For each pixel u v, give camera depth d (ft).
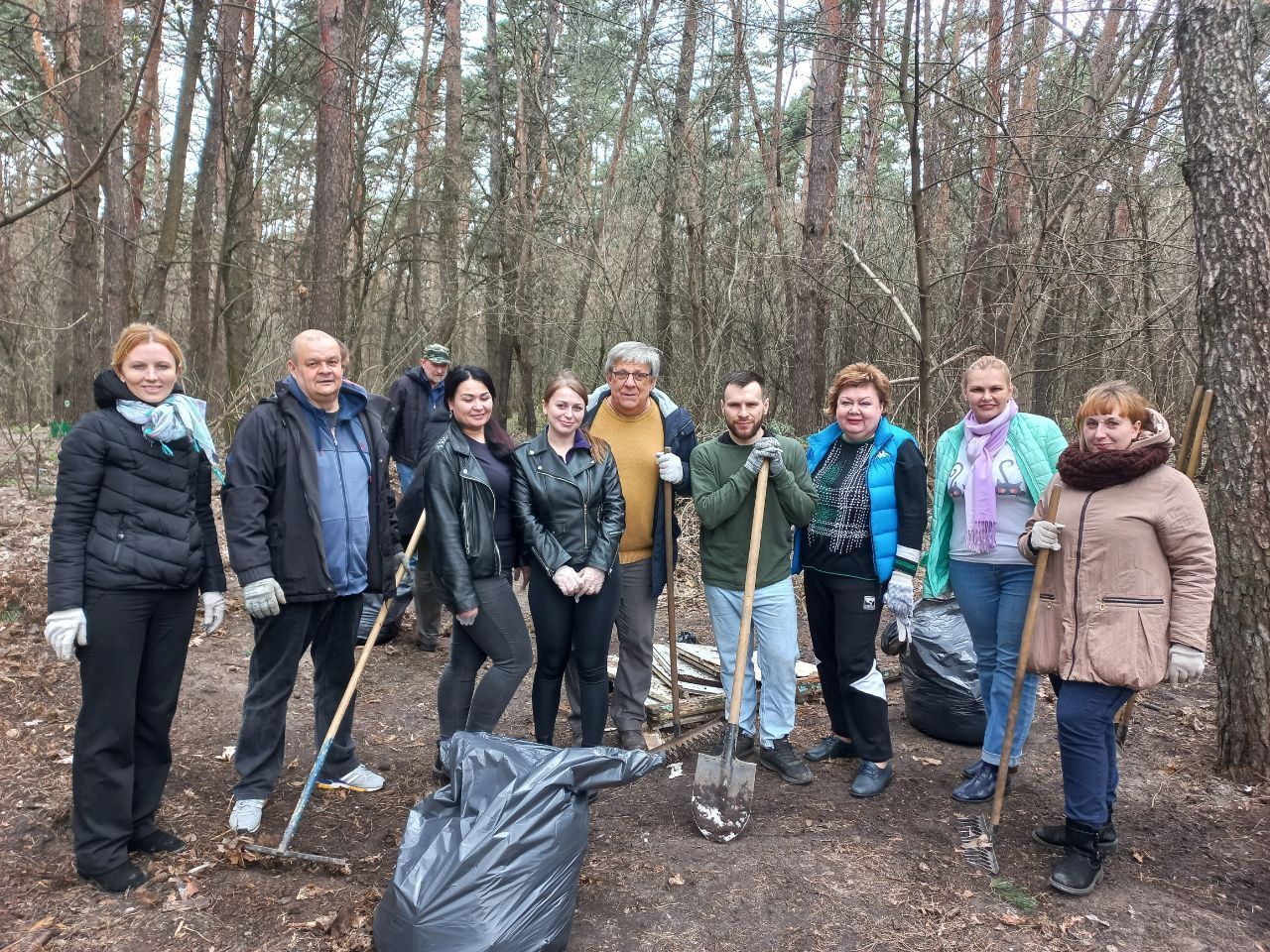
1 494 28.37
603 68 45.32
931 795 12.02
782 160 45.21
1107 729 9.66
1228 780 12.26
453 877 7.88
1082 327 35.12
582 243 41.86
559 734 14.07
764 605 12.20
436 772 12.34
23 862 9.77
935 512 12.37
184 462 9.41
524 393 50.88
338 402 10.96
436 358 17.90
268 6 38.42
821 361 33.76
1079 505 9.77
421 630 17.71
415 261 47.32
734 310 37.91
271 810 11.34
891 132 51.78
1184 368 35.35
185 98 38.19
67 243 32.53
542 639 11.69
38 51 38.42
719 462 12.36
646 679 13.32
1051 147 27.45
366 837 10.78
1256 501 12.01
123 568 8.87
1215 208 12.20
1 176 38.09
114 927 8.69
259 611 9.86
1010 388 11.66
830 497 12.08
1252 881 9.94
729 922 8.98
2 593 18.26
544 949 8.02
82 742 9.13
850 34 29.48
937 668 13.71
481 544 11.07
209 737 13.47
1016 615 11.41
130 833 9.51
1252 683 12.10
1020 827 11.10
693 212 37.04
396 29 42.57
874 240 35.55
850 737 12.17
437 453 11.09
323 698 11.83
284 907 9.12
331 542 10.73
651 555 13.05
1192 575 9.25
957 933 8.82
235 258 45.14
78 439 8.80
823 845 10.46
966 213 36.06
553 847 8.35
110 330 32.60
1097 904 9.37
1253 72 12.21
